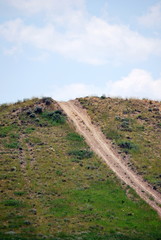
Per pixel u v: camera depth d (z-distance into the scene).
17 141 114.25
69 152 109.69
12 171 94.50
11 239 57.97
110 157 111.06
